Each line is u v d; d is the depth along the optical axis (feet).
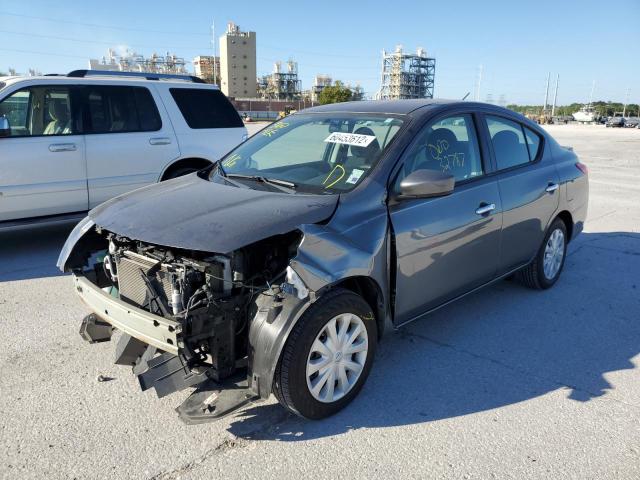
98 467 8.88
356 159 11.87
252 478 8.66
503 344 13.52
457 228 12.41
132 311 9.60
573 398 11.13
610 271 19.40
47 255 20.97
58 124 21.02
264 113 374.43
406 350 13.12
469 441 9.66
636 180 44.60
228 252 9.02
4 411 10.37
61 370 11.97
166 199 11.43
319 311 9.56
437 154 12.56
